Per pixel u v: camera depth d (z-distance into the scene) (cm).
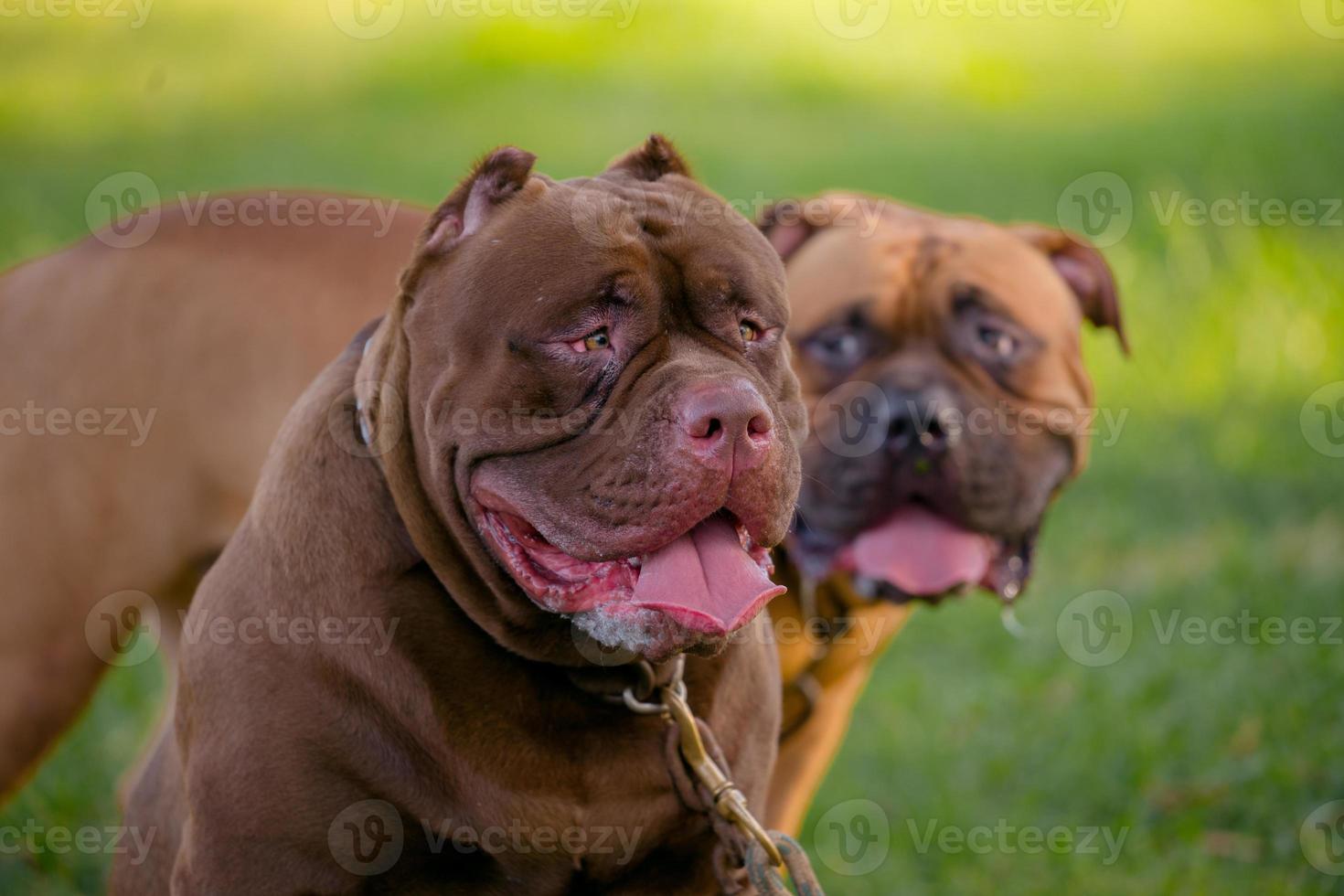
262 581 405
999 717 768
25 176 1585
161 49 2231
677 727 408
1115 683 786
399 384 404
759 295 408
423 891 399
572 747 402
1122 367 1213
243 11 2444
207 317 594
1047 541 962
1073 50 2300
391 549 402
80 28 2366
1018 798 702
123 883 473
